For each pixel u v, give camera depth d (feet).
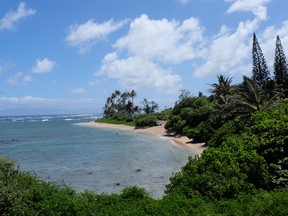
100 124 407.23
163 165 103.50
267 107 115.34
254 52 236.63
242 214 36.81
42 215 37.32
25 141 206.49
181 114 223.30
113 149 152.46
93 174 91.61
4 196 35.86
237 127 107.96
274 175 51.11
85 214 37.83
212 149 59.41
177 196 42.86
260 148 56.85
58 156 132.16
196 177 47.24
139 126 304.30
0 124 497.46
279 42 226.17
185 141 177.27
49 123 501.56
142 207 39.88
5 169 46.47
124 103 465.47
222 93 217.15
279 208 36.01
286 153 54.95
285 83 224.53
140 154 131.85
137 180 81.92
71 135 251.80
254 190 45.62
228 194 44.16
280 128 58.80
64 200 39.22
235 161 50.72
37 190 40.63
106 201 42.32
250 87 120.06
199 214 37.45
